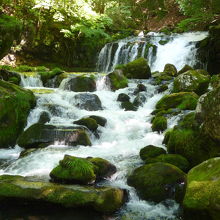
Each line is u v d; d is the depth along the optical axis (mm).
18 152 6469
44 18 14969
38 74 10844
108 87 9852
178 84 8680
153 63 14258
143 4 21266
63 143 6344
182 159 5172
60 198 4152
